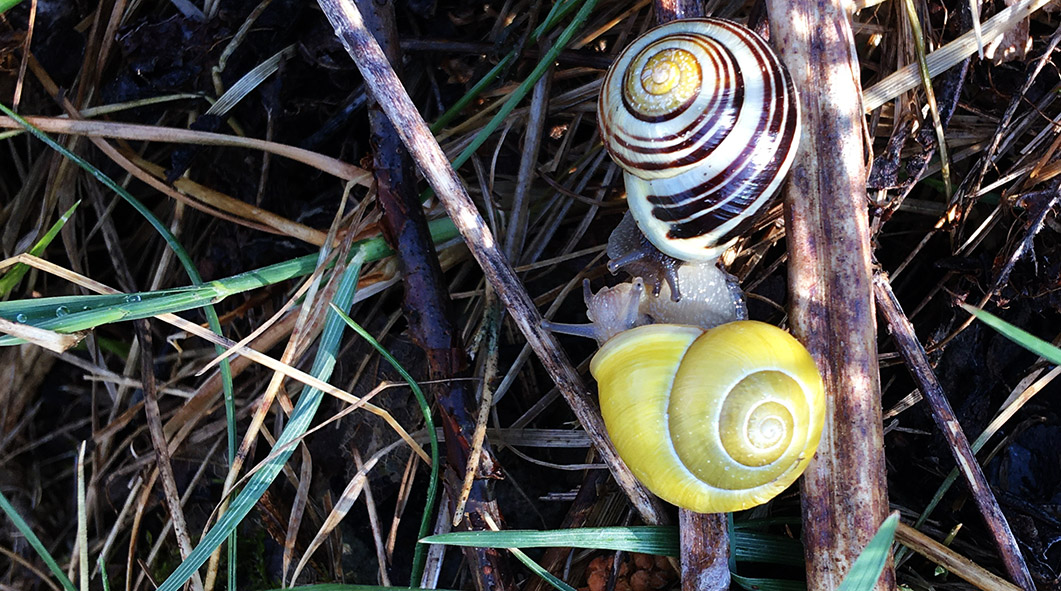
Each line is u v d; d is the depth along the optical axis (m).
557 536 0.11
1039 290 0.12
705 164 0.11
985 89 0.12
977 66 0.12
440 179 0.11
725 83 0.11
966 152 0.12
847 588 0.09
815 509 0.11
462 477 0.12
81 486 0.11
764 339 0.11
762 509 0.12
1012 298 0.12
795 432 0.10
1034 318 0.12
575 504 0.12
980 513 0.11
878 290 0.12
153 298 0.11
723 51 0.11
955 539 0.12
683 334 0.11
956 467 0.12
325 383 0.11
